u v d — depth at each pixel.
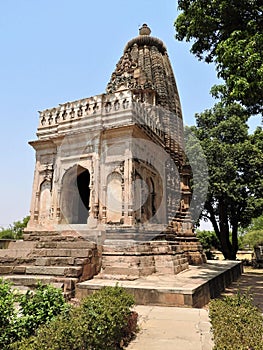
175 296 8.55
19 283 9.89
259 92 9.37
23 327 4.86
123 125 13.70
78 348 4.33
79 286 9.52
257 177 25.19
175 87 24.58
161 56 24.17
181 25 12.59
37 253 11.71
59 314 5.18
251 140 26.92
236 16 10.88
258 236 39.28
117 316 5.22
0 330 4.58
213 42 12.30
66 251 11.27
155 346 5.46
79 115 15.46
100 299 5.70
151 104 18.92
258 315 5.73
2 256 12.02
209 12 11.30
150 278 10.79
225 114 29.33
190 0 12.09
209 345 5.48
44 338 4.15
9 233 36.34
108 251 11.63
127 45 24.95
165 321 7.05
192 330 6.38
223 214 28.55
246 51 9.10
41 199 15.57
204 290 9.68
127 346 5.48
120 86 18.36
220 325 5.13
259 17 10.55
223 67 10.71
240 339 4.38
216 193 25.30
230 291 13.02
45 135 16.52
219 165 25.56
